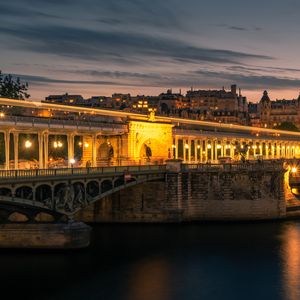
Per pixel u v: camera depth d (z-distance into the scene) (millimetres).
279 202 115625
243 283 73938
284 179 118812
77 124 106562
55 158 150125
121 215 109562
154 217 109000
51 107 118938
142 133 129375
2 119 88562
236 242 95125
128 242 93812
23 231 82000
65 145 162000
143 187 109500
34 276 73812
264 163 116875
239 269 79750
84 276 74438
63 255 81875
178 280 74562
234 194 112500
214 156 176125
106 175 91812
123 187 97500
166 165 109750
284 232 103375
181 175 110062
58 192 81688
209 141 180250
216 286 72875
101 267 78375
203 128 192625
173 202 109188
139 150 129125
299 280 75562
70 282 71875
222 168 112688
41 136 98188
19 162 110688
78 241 83125
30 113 164375
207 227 107375
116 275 75562
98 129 113750
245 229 105938
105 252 85938
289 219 116750
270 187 114812
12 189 72000
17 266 77062
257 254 87688
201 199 111875
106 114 132000
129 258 83625
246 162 120500
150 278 74812
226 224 110812
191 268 80000
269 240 96875
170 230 104188
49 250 82062
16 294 67500
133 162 124562
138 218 109312
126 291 69812
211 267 80562
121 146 126625
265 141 198125
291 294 70375
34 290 68938
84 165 120750
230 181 112438
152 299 67688
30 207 78875
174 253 87312
